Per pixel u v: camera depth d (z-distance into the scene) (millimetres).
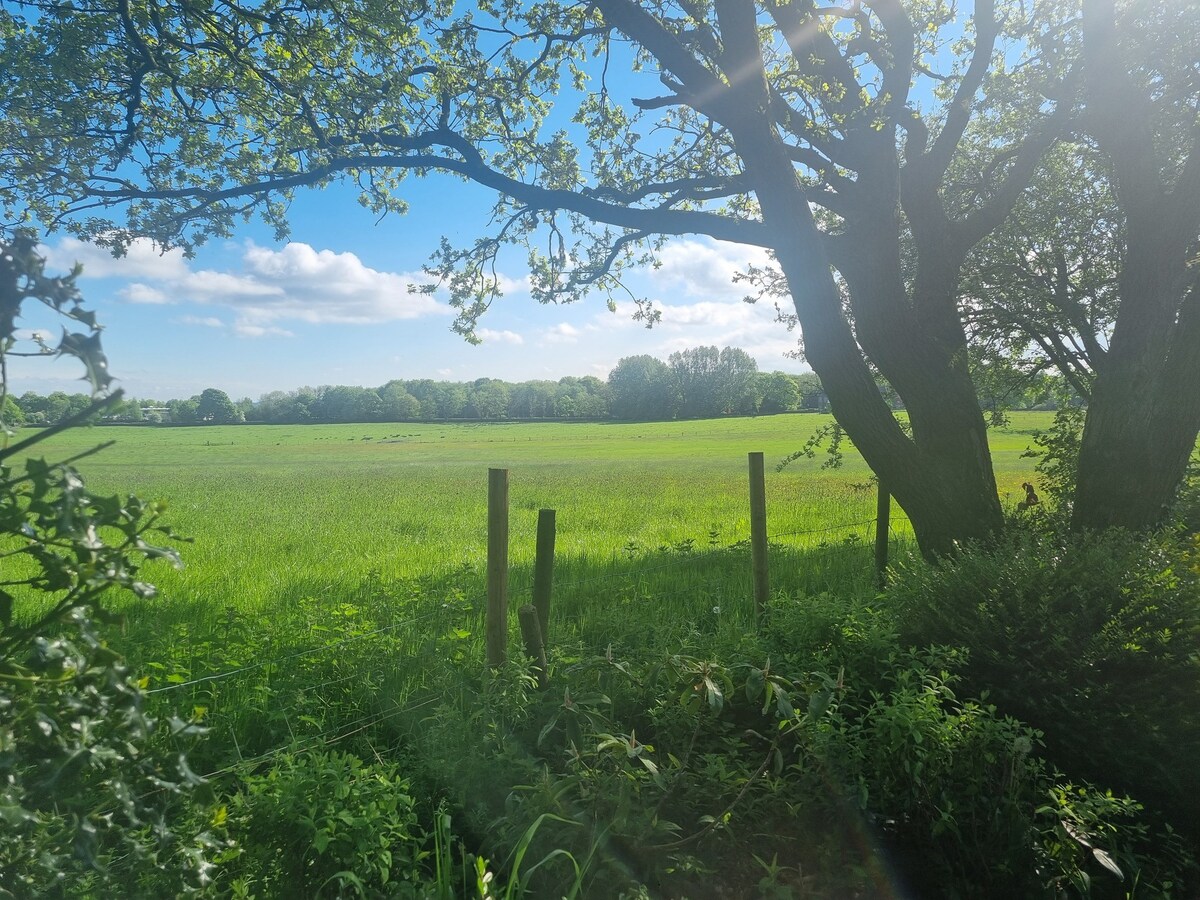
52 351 1608
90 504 1689
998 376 14500
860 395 8000
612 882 3215
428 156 9570
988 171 11047
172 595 8914
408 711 4594
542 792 3424
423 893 2934
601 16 10305
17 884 1805
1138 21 8680
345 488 35812
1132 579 5066
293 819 3006
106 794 1951
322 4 8961
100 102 9023
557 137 10852
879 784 3783
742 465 48375
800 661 4852
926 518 8023
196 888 2180
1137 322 7992
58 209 9055
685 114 11422
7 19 8352
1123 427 7891
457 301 11359
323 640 5730
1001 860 3639
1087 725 4516
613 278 11695
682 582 9148
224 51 8984
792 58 10109
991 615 4953
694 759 3945
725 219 8820
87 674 1664
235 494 32062
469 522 20422
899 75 8945
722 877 3479
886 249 8352
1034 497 11141
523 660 4520
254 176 10125
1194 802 4422
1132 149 8062
